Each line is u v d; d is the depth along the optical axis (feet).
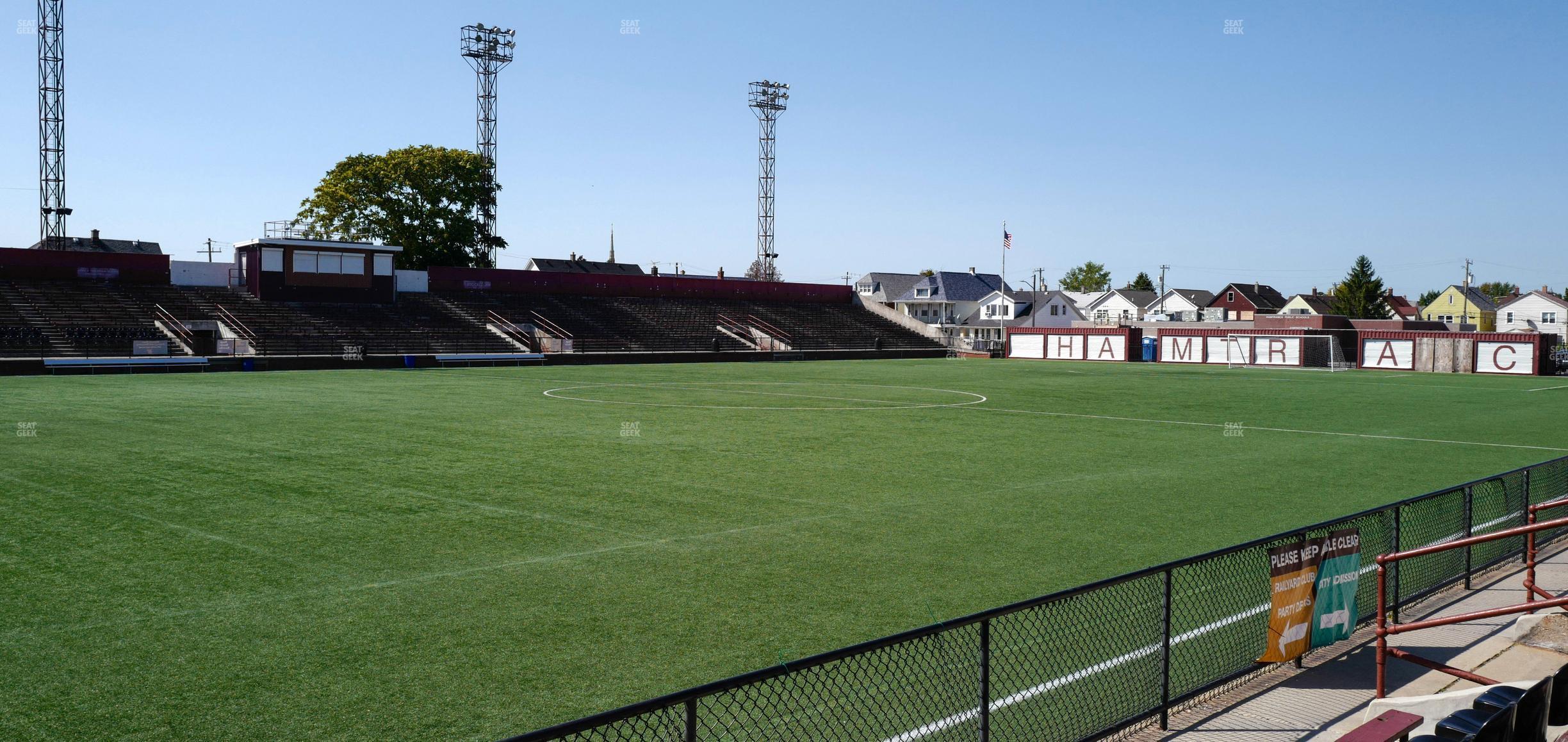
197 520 36.88
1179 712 20.03
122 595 27.14
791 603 27.14
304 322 171.53
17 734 18.12
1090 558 32.58
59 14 170.81
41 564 30.35
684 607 26.63
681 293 239.91
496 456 54.29
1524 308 341.62
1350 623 23.09
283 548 32.81
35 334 137.69
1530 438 68.74
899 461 53.78
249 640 23.59
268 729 18.56
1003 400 98.43
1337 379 145.89
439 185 213.87
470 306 201.26
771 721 18.86
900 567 31.14
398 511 38.93
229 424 68.33
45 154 171.01
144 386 106.22
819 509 40.27
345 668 21.77
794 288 262.26
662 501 41.68
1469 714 16.76
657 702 12.22
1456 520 35.99
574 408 83.97
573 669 21.89
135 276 169.37
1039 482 47.34
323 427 66.95
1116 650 23.08
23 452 53.72
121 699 19.89
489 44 221.46
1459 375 165.58
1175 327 215.51
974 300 356.79
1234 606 26.68
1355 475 50.85
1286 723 19.48
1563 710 17.06
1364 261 358.23
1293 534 21.52
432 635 24.13
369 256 186.80
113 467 48.88
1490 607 27.53
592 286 225.76
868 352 223.51
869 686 20.76
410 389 105.29
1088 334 222.28
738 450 57.72
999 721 18.88
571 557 32.04
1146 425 74.28
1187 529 37.27
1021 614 26.00
